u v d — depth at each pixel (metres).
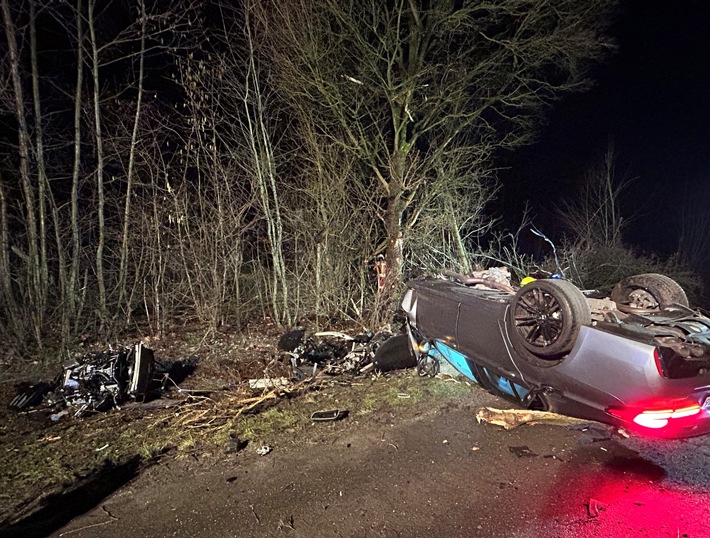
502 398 4.72
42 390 4.96
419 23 7.78
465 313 4.82
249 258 8.27
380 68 8.09
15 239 7.13
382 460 3.81
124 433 4.25
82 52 6.75
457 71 8.11
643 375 3.39
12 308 6.30
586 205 13.02
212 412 4.66
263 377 5.72
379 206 8.05
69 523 3.05
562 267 9.52
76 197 6.72
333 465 3.74
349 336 6.62
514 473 3.62
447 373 5.64
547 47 8.08
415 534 2.95
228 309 8.02
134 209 7.48
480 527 3.01
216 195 7.28
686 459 3.81
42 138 6.69
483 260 9.40
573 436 4.19
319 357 6.00
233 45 7.57
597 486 3.45
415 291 5.75
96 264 7.12
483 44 8.46
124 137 7.27
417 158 8.04
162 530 2.98
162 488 3.44
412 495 3.34
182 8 7.27
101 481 3.53
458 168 8.77
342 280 8.12
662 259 13.25
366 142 8.16
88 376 4.82
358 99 8.18
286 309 7.75
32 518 3.11
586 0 7.93
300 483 3.49
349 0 7.52
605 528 2.99
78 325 7.17
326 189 7.89
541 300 3.99
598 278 9.87
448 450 3.96
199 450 3.97
